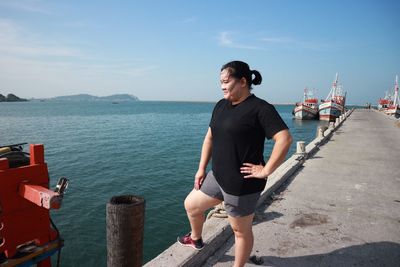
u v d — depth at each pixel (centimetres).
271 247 406
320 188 681
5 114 7506
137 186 1288
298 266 362
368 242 423
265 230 457
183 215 963
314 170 867
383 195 639
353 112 5888
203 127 4478
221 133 279
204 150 335
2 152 349
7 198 303
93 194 1171
